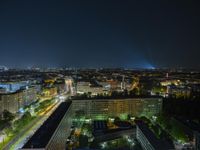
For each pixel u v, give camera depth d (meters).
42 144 181.12
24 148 174.50
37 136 197.75
